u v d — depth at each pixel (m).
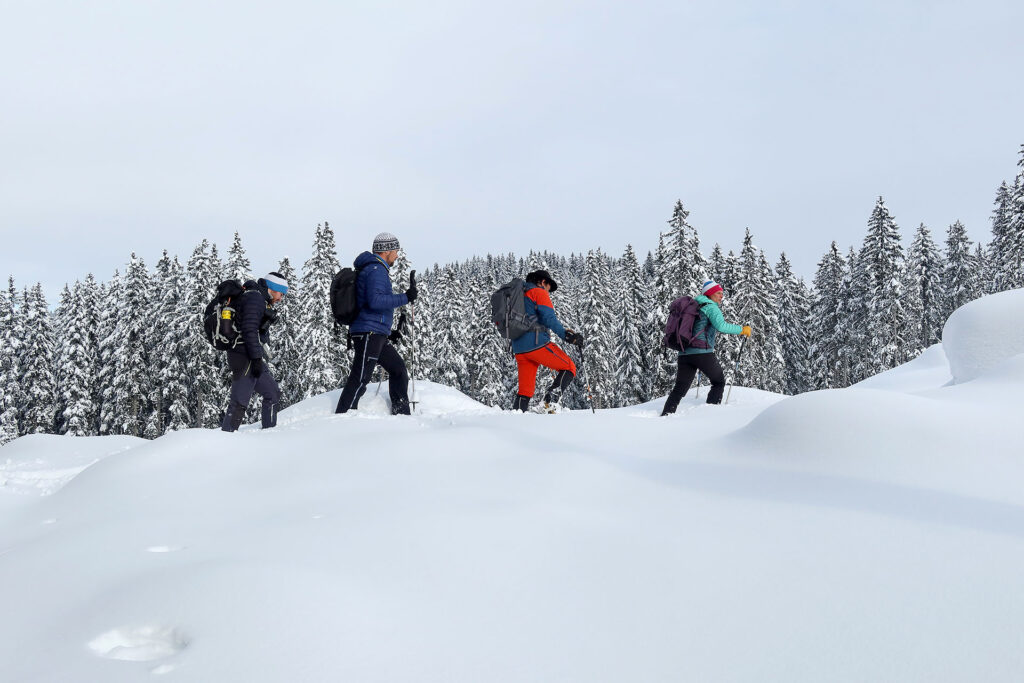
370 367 6.85
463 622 1.86
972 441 2.98
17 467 6.47
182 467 4.34
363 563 2.36
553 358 7.21
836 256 44.75
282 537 2.74
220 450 4.62
